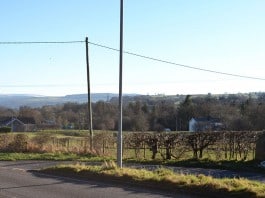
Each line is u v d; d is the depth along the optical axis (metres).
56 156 31.44
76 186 15.91
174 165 25.19
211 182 14.25
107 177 17.70
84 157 30.80
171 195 13.66
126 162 27.27
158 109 98.38
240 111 79.44
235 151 26.83
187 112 94.94
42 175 19.75
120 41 20.09
